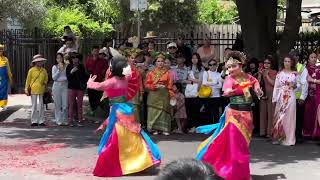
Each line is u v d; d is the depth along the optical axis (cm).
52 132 1255
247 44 1448
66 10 2581
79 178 817
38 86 1355
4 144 1088
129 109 849
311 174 853
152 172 853
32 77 1360
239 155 762
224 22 3425
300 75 1139
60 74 1368
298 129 1188
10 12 2070
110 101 855
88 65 1422
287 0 1444
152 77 1241
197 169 184
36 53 2144
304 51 1703
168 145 1102
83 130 1292
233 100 776
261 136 1217
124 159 838
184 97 1278
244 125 770
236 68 774
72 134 1227
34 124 1364
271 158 981
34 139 1155
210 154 769
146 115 1304
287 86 1112
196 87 1272
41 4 2206
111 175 831
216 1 3491
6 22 2262
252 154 1020
